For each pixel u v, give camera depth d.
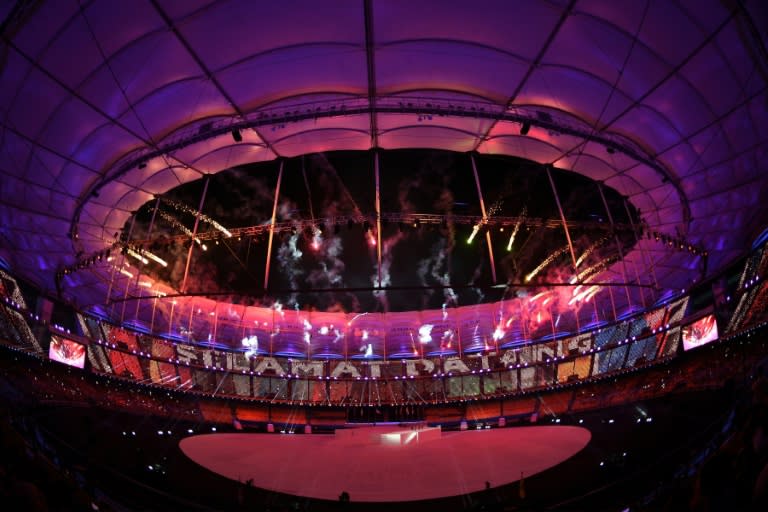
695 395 27.97
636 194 32.00
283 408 39.44
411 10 21.03
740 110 21.34
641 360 33.03
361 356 43.59
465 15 21.23
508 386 39.97
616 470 28.16
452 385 41.31
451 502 27.58
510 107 26.41
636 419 31.36
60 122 22.58
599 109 25.20
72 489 13.33
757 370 13.25
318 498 27.61
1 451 12.30
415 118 29.20
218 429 35.78
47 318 28.05
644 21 19.34
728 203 26.11
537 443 31.56
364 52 23.59
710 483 8.44
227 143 29.73
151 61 21.70
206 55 22.41
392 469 30.12
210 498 27.55
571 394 36.72
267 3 20.34
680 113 23.27
